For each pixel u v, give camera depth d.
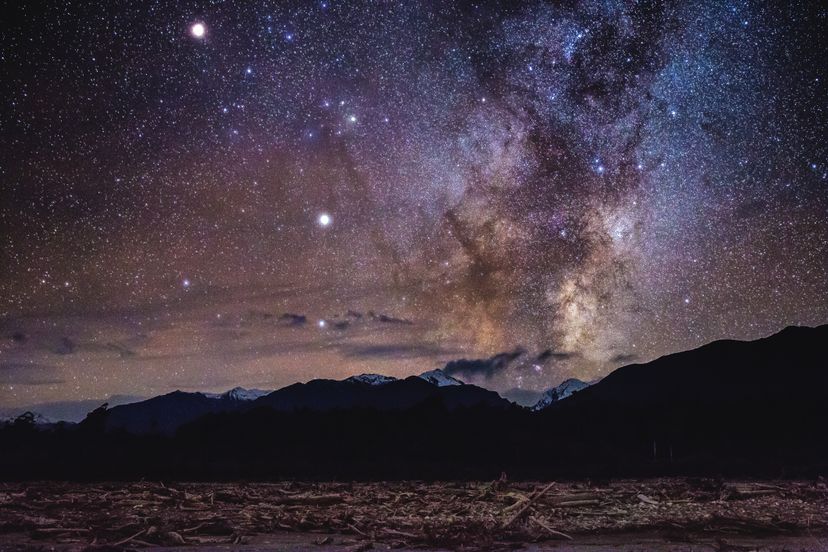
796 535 13.05
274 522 14.01
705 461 28.09
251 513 15.16
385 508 16.17
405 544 12.20
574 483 21.83
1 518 13.96
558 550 11.70
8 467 25.52
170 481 22.61
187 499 17.03
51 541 12.14
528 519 14.27
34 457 28.23
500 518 14.60
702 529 13.38
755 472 25.12
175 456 29.34
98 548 11.44
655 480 22.73
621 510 15.45
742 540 12.57
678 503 16.50
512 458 29.59
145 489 19.38
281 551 11.57
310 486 20.69
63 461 27.52
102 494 18.05
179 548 11.84
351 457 29.62
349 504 16.94
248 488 20.12
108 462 27.39
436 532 12.95
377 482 22.97
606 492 18.08
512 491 18.31
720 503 16.44
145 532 12.59
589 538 12.81
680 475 25.05
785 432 32.66
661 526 13.58
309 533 13.37
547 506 15.80
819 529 13.48
